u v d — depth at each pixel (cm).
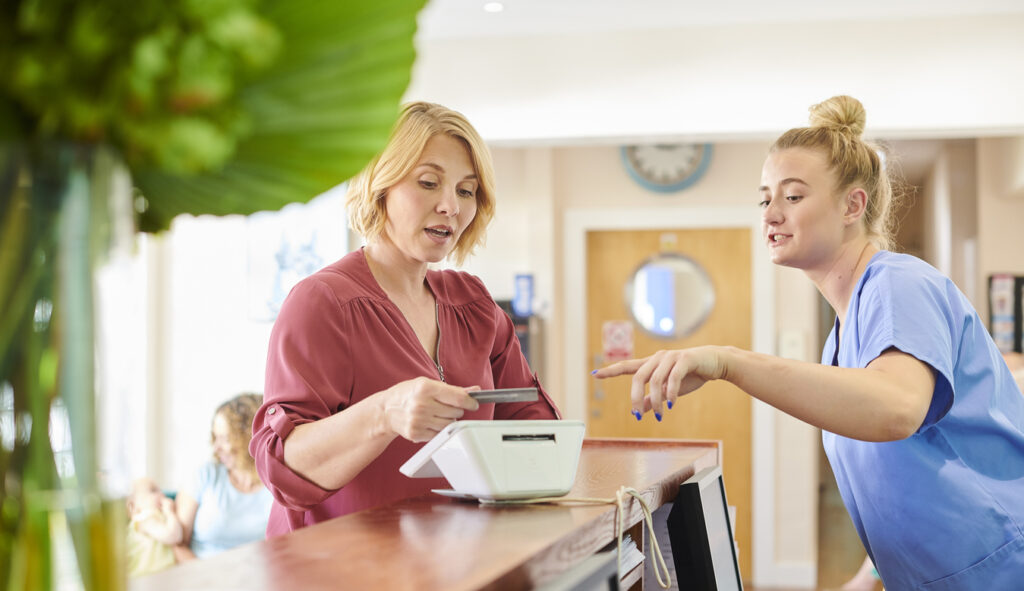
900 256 151
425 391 100
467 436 100
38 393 51
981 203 603
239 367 478
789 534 575
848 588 347
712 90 414
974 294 675
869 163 161
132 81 49
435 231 138
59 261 51
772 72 411
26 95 49
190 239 478
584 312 599
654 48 418
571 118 422
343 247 473
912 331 133
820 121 168
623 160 593
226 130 55
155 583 67
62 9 49
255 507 319
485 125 427
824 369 121
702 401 590
